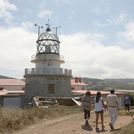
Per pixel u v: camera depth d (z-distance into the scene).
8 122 16.58
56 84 49.34
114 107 15.68
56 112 23.69
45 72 49.19
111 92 16.11
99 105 16.28
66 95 50.09
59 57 50.91
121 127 15.87
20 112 20.03
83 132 15.25
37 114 20.86
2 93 55.91
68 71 50.78
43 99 41.41
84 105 17.75
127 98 30.31
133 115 23.44
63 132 15.28
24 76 51.28
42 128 16.62
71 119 20.61
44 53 50.16
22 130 16.16
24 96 50.59
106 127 16.78
